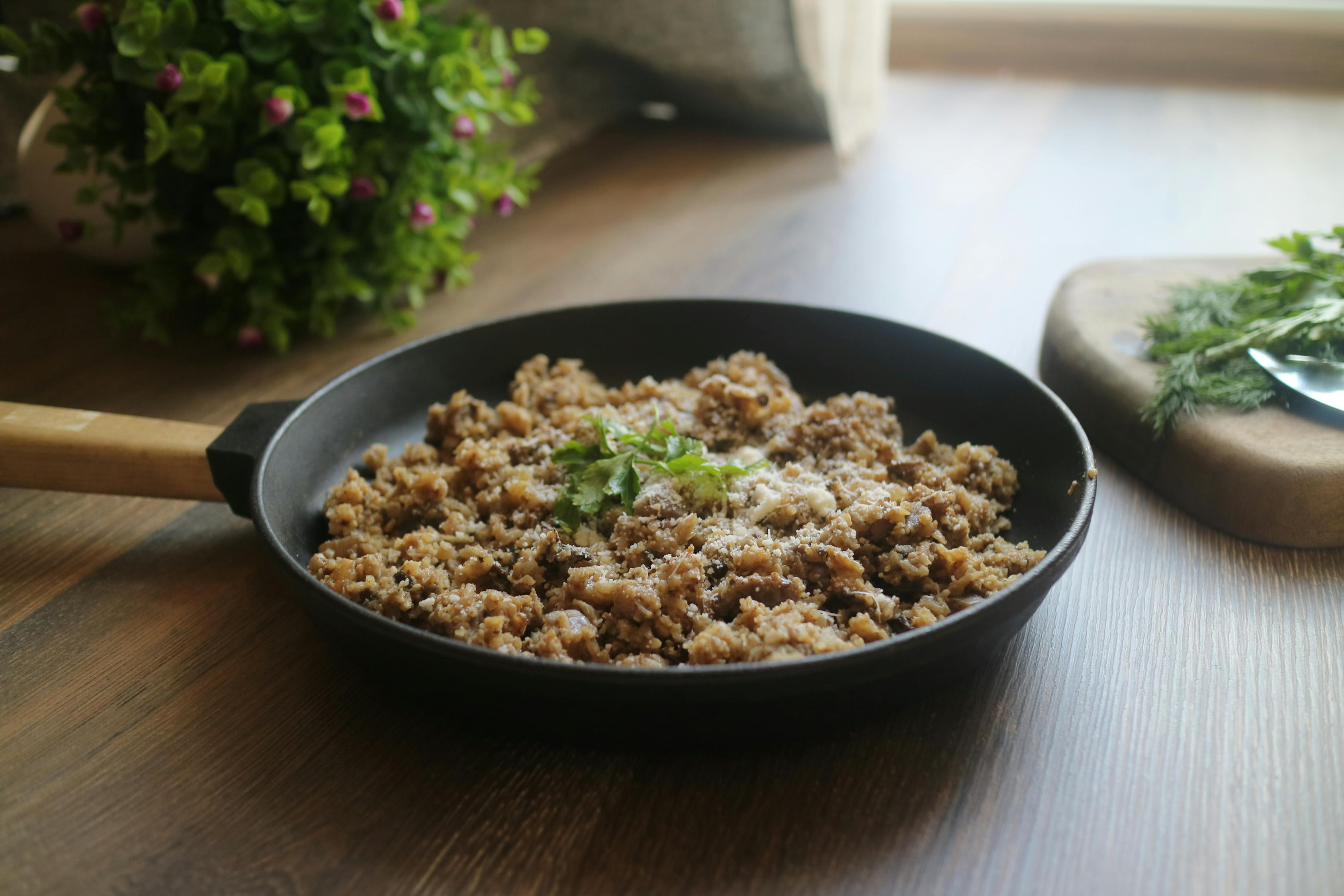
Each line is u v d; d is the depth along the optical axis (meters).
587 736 0.40
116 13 0.58
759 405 0.53
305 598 0.40
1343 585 0.48
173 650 0.45
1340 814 0.39
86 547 0.51
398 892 0.38
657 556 0.45
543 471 0.50
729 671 0.37
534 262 0.76
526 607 0.43
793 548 0.45
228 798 0.40
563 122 0.99
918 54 1.28
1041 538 0.47
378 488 0.50
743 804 0.40
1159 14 1.16
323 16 0.60
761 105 0.97
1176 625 0.46
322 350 0.65
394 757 0.41
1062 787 0.40
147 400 0.60
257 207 0.59
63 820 0.40
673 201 0.86
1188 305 0.58
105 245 0.68
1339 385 0.51
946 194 0.86
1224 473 0.50
